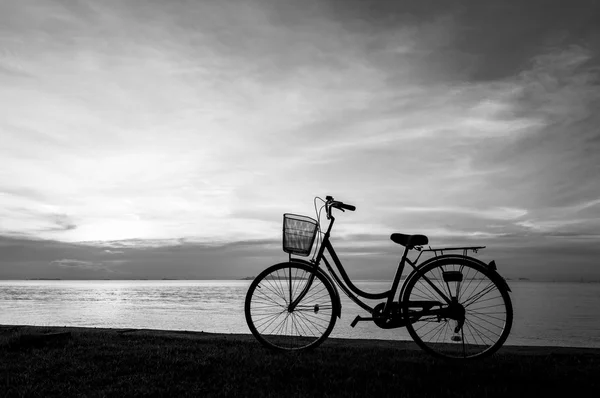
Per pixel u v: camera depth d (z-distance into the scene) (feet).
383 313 15.07
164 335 21.33
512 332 199.82
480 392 11.98
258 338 16.71
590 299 650.84
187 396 12.21
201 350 17.22
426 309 14.92
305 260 16.33
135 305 431.84
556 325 240.73
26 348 18.03
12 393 12.53
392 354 16.22
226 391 12.46
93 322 205.36
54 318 235.20
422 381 13.00
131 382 13.44
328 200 16.11
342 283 15.88
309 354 16.11
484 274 14.89
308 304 16.33
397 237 15.29
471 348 15.94
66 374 14.40
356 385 12.82
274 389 12.64
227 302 507.71
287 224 15.88
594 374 13.42
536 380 12.92
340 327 211.20
